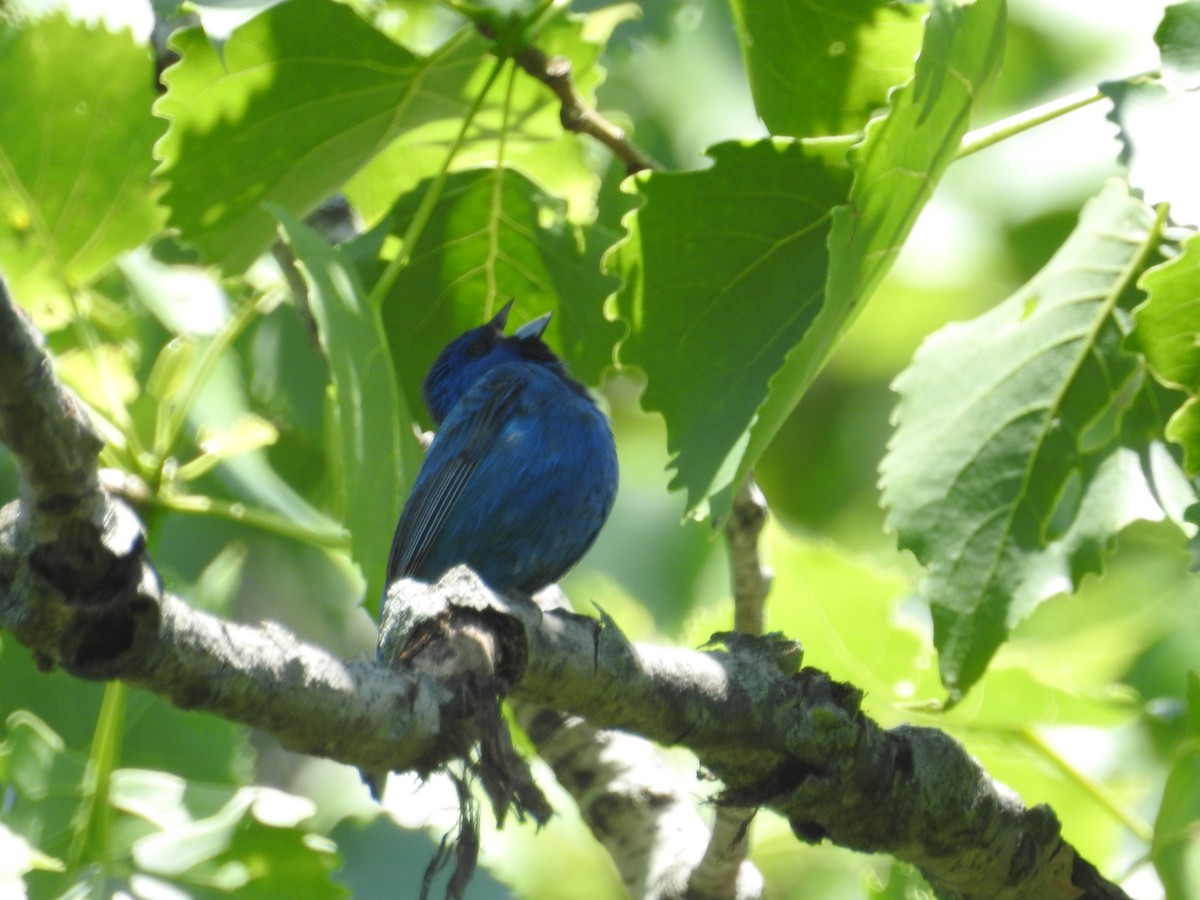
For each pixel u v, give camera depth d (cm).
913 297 1609
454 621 563
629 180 758
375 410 738
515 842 1228
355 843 1016
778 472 1628
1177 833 770
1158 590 1157
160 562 1064
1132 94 640
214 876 822
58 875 814
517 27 819
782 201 759
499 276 966
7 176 859
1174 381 674
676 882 866
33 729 832
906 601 1152
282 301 1114
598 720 635
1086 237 760
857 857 1186
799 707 671
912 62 842
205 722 938
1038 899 753
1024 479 735
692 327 769
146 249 1102
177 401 892
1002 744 944
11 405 422
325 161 891
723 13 1416
